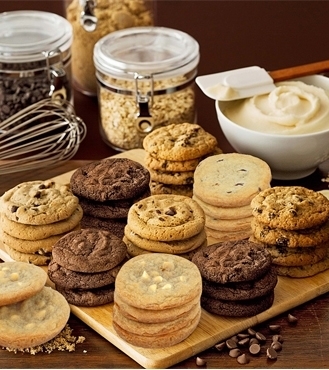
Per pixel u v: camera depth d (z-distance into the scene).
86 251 1.21
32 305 1.18
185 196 1.30
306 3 1.90
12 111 1.50
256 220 1.25
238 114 1.41
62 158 1.46
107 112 1.49
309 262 1.24
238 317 1.18
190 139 1.36
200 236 1.25
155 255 1.20
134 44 1.52
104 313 1.19
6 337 1.15
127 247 1.25
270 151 1.37
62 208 1.26
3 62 1.48
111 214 1.29
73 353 1.16
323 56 1.73
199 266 1.19
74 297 1.20
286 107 1.38
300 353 1.16
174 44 1.52
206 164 1.34
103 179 1.30
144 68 1.45
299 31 1.81
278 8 1.88
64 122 1.47
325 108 1.40
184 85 1.48
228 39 1.79
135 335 1.15
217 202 1.29
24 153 1.45
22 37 1.52
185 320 1.15
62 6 1.85
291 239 1.23
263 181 1.30
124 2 1.59
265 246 1.25
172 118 1.47
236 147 1.40
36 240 1.26
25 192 1.29
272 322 1.20
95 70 1.60
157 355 1.14
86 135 1.54
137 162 1.35
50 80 1.50
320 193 1.28
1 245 1.30
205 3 1.90
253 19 1.85
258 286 1.18
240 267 1.18
